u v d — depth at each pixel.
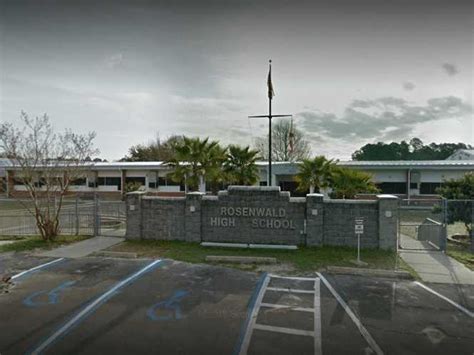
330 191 22.78
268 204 11.18
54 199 13.61
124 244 11.47
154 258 9.62
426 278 7.81
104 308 6.00
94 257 9.82
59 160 13.31
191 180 19.53
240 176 21.31
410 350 4.57
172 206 11.94
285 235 11.09
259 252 10.23
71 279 7.70
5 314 5.77
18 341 4.83
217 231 11.55
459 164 26.02
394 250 10.30
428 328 5.24
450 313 5.82
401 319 5.56
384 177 27.19
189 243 11.53
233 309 5.95
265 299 6.44
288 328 5.22
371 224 10.59
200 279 7.69
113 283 7.40
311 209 10.83
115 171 33.94
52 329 5.19
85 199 32.75
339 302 6.29
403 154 66.25
